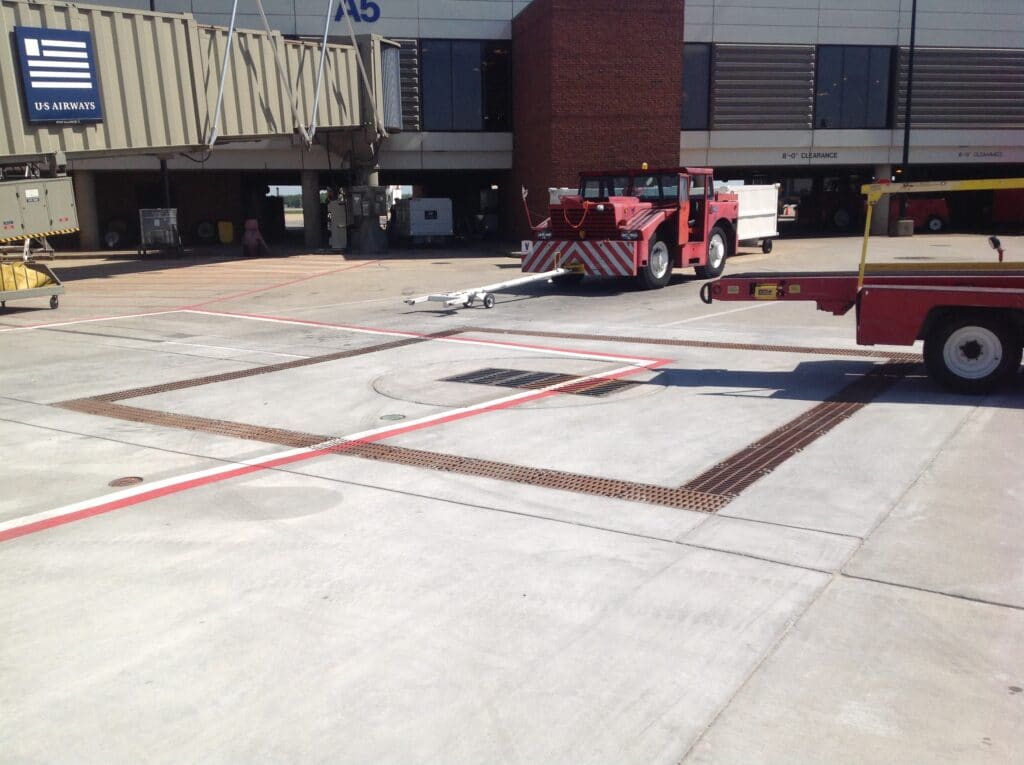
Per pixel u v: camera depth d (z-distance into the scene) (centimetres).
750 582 457
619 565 481
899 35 3231
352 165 2988
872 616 418
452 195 4116
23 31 1752
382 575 475
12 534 544
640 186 1850
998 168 3750
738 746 324
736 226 2077
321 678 375
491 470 650
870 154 3322
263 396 912
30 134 1791
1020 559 479
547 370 1010
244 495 607
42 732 340
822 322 1342
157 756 324
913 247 2769
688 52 3127
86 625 426
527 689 363
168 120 2072
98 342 1270
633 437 727
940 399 831
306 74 2511
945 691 356
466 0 3081
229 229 3516
